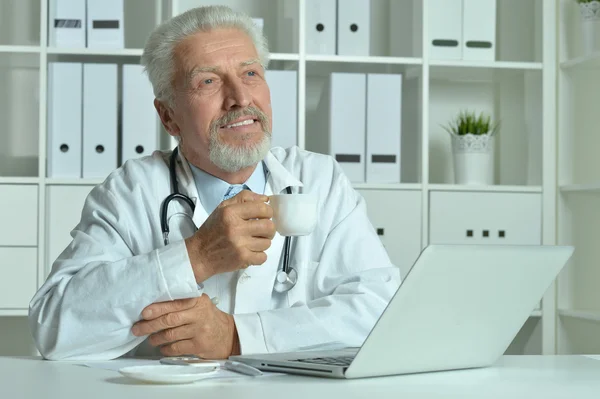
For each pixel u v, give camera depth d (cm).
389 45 374
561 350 347
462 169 348
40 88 321
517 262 127
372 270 179
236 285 171
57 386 114
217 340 150
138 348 177
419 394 107
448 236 339
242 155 175
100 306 148
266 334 152
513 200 345
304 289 179
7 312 318
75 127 322
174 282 147
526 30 378
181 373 118
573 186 338
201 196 183
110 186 183
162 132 341
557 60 354
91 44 327
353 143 333
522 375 127
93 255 166
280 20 362
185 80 178
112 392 108
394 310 115
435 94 379
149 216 179
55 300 153
